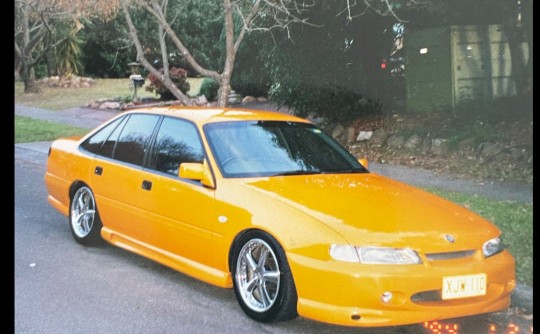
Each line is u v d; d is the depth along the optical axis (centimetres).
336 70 1272
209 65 2019
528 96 1170
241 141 587
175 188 567
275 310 480
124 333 477
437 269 452
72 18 2242
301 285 461
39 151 1406
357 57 1254
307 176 566
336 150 633
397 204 512
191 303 540
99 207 668
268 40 1353
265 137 603
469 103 1212
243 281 511
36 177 1148
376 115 1261
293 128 633
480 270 467
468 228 491
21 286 577
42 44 3067
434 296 458
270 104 1597
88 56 3272
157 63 2309
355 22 1227
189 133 600
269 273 488
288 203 495
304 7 1234
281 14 1268
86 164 691
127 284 585
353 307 443
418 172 1040
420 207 513
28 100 2466
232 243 514
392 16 1214
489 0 1183
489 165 1027
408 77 1252
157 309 526
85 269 627
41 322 496
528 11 1156
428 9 1201
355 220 473
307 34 1266
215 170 549
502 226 731
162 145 614
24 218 834
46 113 2111
